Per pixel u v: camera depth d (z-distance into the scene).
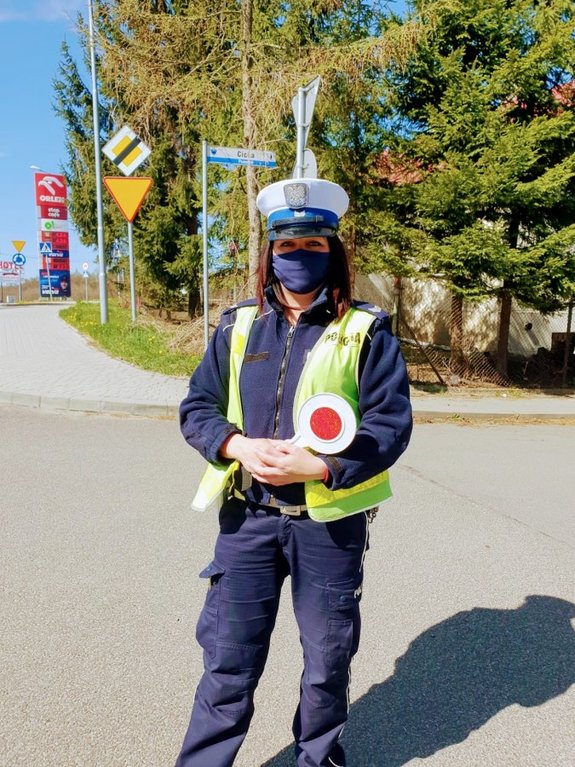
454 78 9.81
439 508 5.01
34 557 3.78
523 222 10.47
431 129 9.98
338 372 1.76
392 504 5.09
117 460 5.91
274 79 9.02
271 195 1.80
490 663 2.89
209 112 10.05
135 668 2.73
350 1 9.42
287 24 9.58
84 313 18.97
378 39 8.74
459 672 2.81
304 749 1.95
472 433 8.16
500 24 9.95
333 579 1.81
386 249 10.44
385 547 4.20
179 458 6.04
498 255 9.30
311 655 1.85
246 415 1.84
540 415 9.21
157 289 19.05
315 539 1.78
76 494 4.93
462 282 10.05
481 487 5.64
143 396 8.36
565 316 14.41
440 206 9.55
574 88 10.42
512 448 7.31
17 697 2.52
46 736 2.31
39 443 6.44
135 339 12.66
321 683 1.85
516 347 14.48
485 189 9.28
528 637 3.12
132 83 9.73
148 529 4.26
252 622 1.86
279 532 1.79
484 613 3.34
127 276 21.00
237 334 1.90
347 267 1.84
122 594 3.37
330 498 1.72
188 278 18.08
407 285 16.27
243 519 1.84
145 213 17.75
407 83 10.25
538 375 12.46
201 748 1.90
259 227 10.01
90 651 2.85
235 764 2.23
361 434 1.70
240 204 11.20
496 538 4.41
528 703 2.61
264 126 9.52
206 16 9.30
